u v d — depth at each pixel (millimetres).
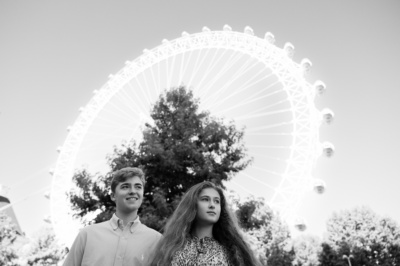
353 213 50469
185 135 14711
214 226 5660
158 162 14195
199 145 15078
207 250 5082
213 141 14945
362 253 47000
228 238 5480
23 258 28516
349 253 46219
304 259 44562
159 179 14180
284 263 40094
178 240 5129
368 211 50000
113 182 5898
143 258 5348
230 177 15211
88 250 5391
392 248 48281
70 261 5418
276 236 38531
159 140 14711
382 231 48906
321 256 45219
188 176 14297
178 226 5262
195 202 5445
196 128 15039
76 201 14555
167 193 14273
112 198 5996
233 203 14664
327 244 46031
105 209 14469
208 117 15898
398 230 49188
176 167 14023
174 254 5000
